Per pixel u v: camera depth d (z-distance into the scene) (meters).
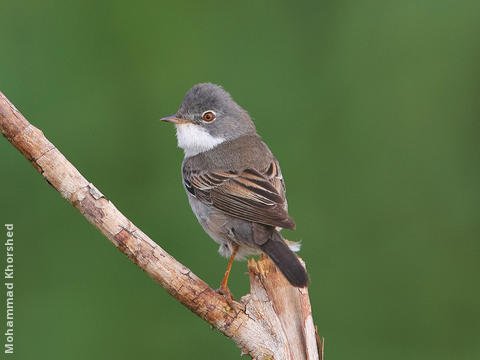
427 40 13.49
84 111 12.63
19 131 7.57
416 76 13.30
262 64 13.39
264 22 13.69
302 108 13.13
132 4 13.43
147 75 13.09
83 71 12.89
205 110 10.88
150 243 7.78
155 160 12.63
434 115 13.13
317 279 12.07
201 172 10.27
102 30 13.21
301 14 13.73
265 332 7.91
